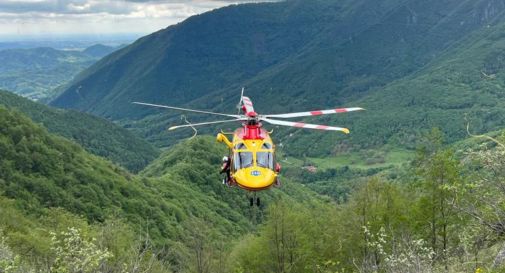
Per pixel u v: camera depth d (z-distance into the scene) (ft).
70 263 34.63
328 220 120.06
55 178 271.08
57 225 131.64
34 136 300.61
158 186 342.44
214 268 123.54
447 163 78.23
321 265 110.11
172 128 47.55
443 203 79.61
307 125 44.96
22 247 84.02
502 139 45.19
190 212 315.99
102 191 277.03
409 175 88.02
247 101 51.96
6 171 254.06
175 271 124.77
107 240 63.31
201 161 433.48
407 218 90.22
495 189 43.29
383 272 46.80
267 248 121.08
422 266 39.32
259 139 50.31
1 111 301.02
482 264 41.91
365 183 107.45
